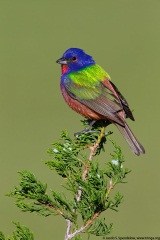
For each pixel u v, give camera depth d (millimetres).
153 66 24703
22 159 17812
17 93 22094
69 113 20328
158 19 29109
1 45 26156
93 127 9617
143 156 17609
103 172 6324
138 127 19922
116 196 6141
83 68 10156
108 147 17297
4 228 14523
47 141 18734
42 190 6242
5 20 28531
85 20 29141
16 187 6355
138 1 30922
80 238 6070
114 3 30703
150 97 22156
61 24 28625
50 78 23188
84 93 9820
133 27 28609
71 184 6363
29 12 29641
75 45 26703
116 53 26109
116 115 9312
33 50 25797
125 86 22984
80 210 6164
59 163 6551
